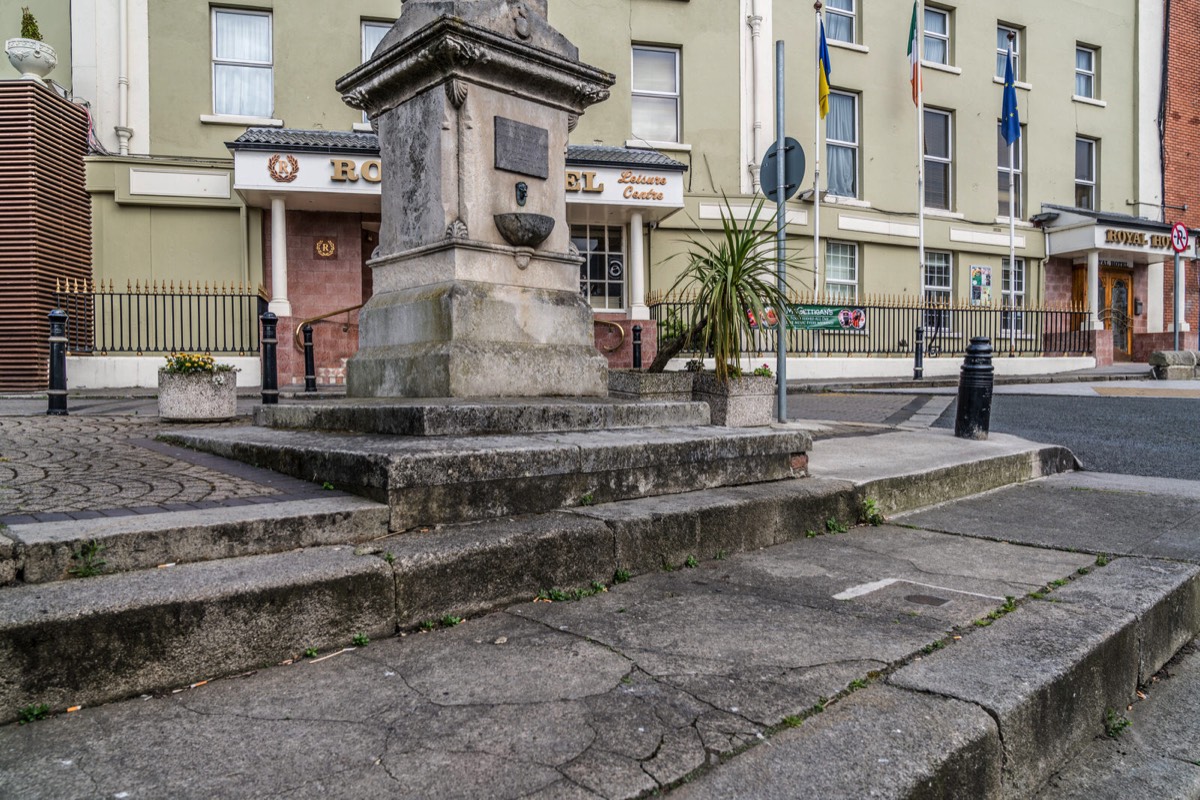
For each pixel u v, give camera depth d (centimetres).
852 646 260
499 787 173
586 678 233
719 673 237
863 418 1002
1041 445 673
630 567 346
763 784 176
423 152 523
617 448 390
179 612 226
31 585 234
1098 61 2356
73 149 1405
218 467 420
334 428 469
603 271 1717
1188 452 736
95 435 596
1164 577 347
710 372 700
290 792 170
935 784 185
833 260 1950
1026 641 265
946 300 2083
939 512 507
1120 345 2361
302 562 266
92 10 1455
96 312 1437
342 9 1567
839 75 1939
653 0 1756
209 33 1516
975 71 2131
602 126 1733
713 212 1748
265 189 1359
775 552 398
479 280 506
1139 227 2180
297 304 1516
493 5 518
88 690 212
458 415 403
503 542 303
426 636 270
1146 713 281
